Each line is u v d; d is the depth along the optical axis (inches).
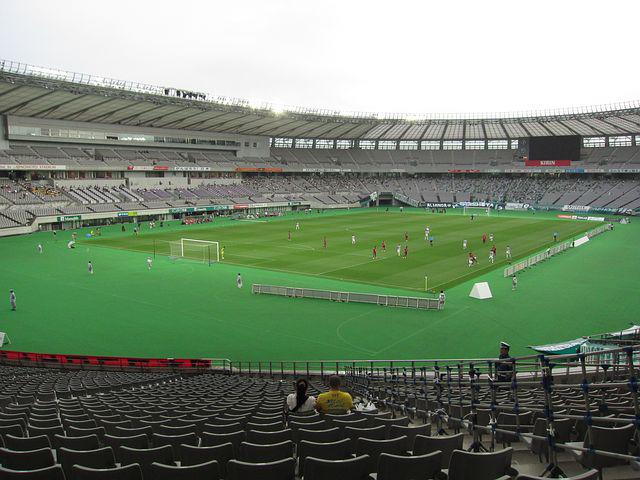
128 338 1393.9
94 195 4156.0
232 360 1243.8
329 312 1619.1
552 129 5260.8
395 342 1348.4
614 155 5280.5
